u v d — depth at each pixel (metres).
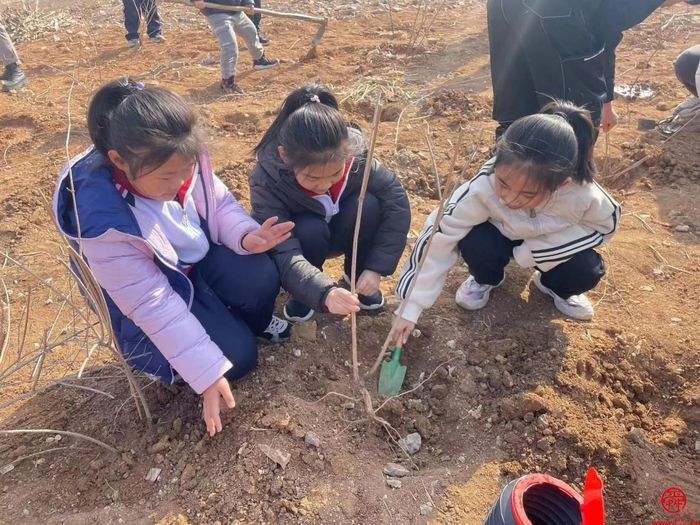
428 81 5.57
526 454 2.23
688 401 2.47
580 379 2.42
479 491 2.11
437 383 2.48
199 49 6.71
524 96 3.38
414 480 2.12
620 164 3.93
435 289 2.42
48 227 3.58
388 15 7.80
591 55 3.05
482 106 4.77
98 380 2.51
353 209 2.51
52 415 2.38
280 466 2.08
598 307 2.82
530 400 2.29
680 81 4.67
